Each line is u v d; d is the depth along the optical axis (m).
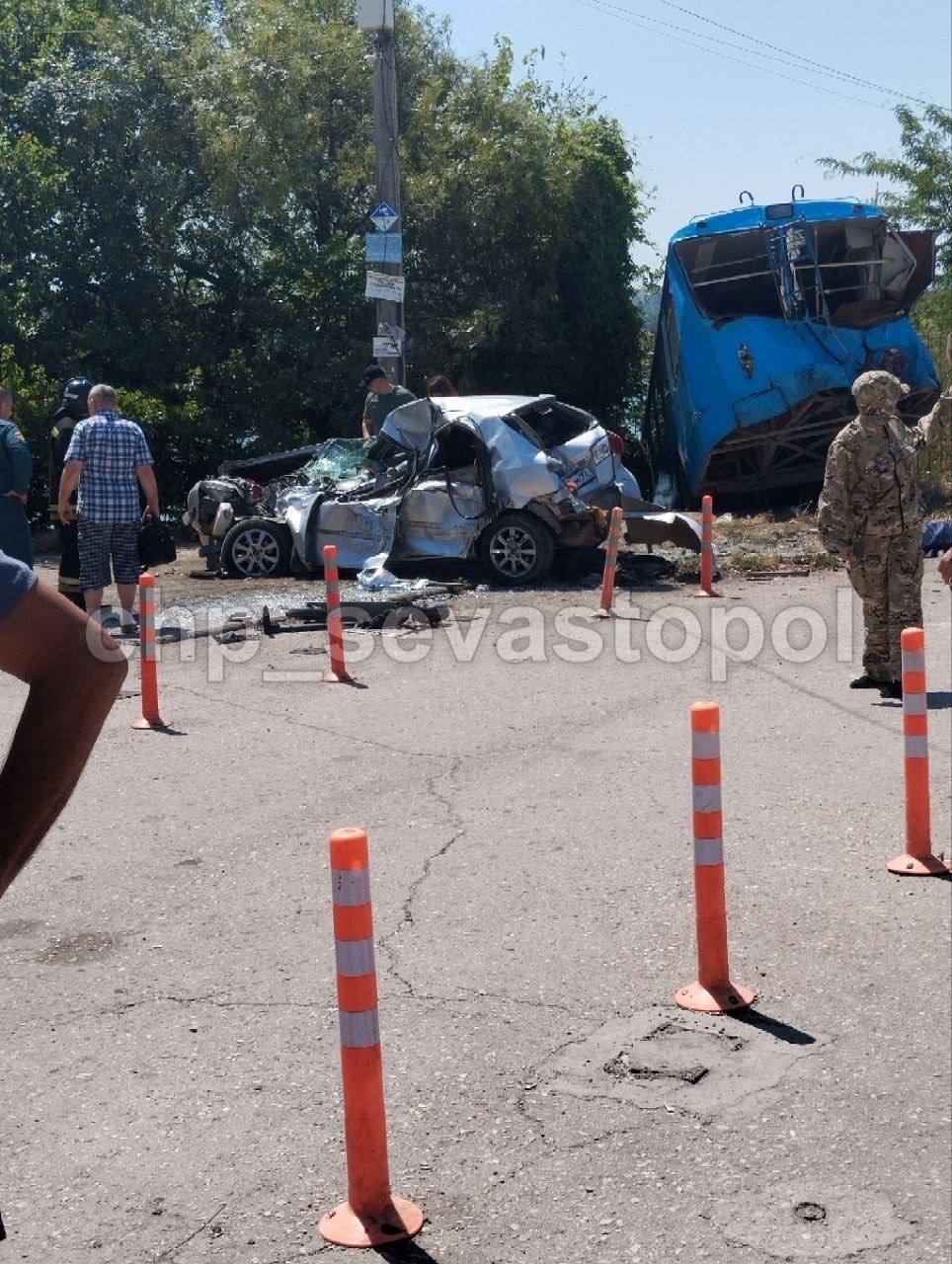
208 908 5.58
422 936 5.25
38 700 1.66
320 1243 3.34
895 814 6.65
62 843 6.37
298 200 23.94
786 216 19.34
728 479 20.02
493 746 8.05
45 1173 3.68
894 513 8.89
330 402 23.19
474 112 25.12
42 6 23.45
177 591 14.29
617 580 14.38
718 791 4.60
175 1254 3.31
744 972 4.88
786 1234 3.35
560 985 4.79
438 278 25.34
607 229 27.05
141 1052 4.36
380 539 14.50
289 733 8.41
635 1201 3.51
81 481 11.57
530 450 14.24
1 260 22.39
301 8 24.53
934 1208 3.45
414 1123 3.89
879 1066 4.18
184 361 22.62
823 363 18.47
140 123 22.72
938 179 34.00
